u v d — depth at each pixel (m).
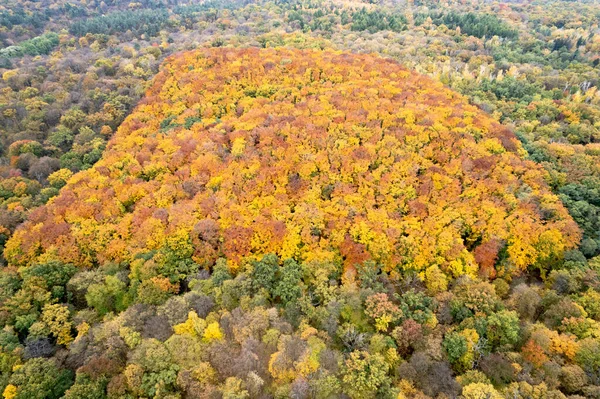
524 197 93.19
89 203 97.56
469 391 56.12
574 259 82.44
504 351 65.12
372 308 69.06
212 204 92.94
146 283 75.69
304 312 70.19
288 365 60.16
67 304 77.12
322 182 99.69
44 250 88.81
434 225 86.25
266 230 84.50
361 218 87.75
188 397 57.97
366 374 58.44
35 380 60.75
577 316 69.31
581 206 93.12
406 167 99.88
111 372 62.09
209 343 64.75
